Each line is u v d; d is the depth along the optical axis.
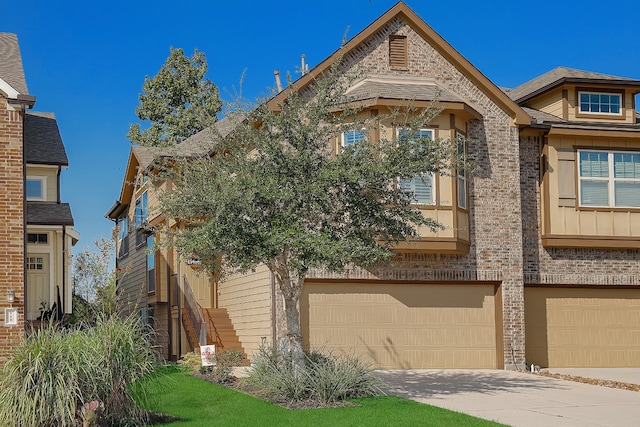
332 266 14.97
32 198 25.91
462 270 22.19
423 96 21.20
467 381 19.25
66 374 12.12
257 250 14.74
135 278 33.06
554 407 15.22
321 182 15.29
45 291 24.58
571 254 24.27
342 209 15.99
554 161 24.22
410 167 15.90
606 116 25.80
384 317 21.73
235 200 14.82
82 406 12.12
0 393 12.08
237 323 24.12
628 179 24.62
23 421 11.76
